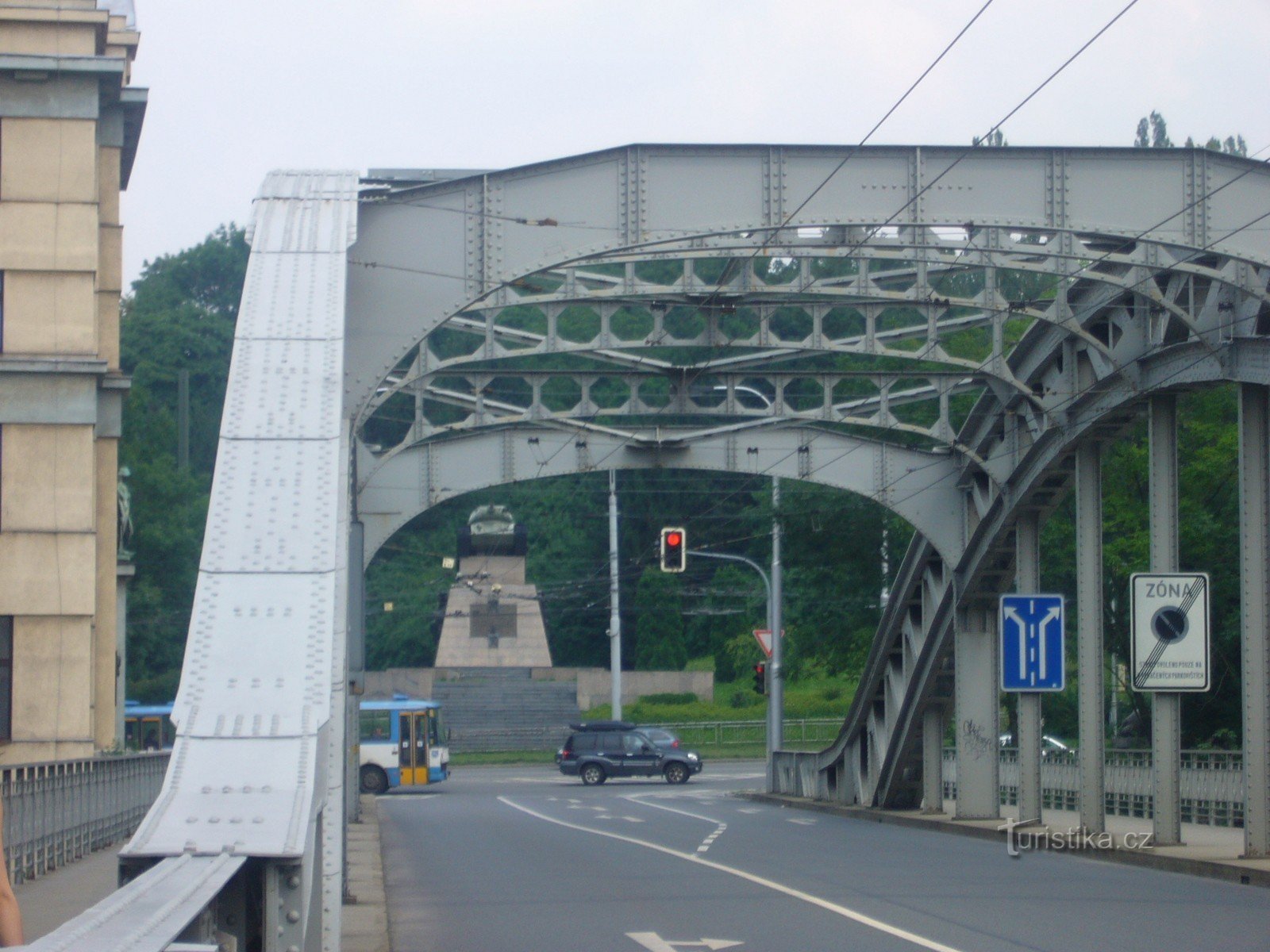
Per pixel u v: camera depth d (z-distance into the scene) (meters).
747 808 32.75
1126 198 17.42
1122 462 38.69
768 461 25.34
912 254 19.22
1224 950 10.35
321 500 7.39
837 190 17.39
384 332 17.03
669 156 17.33
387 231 17.16
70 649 23.25
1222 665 35.78
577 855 19.31
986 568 23.75
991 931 11.42
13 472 23.34
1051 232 17.38
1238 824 22.78
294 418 7.97
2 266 23.42
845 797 30.61
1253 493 16.34
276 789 5.92
